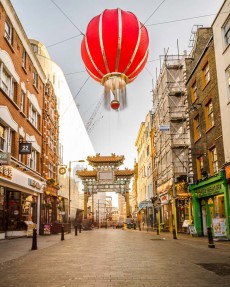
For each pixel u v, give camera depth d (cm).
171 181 3150
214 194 2014
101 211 11631
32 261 1017
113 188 6669
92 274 778
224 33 1897
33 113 2908
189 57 2897
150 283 671
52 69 4588
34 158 2911
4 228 2123
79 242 1891
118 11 598
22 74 2436
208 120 2216
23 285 655
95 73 640
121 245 1647
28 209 2689
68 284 664
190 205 2561
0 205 2016
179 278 723
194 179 2450
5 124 2038
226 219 1797
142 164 6028
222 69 1894
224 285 650
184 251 1308
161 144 3766
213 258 1071
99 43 588
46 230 2825
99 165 6694
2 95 1944
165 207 3697
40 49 4491
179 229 3012
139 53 609
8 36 2120
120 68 615
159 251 1317
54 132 3834
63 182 4584
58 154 4053
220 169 1845
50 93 3566
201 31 2675
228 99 1816
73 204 5719
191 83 2569
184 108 3231
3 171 1858
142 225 5947
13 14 2152
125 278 726
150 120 4816
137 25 600
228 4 1809
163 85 3569
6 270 841
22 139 2400
